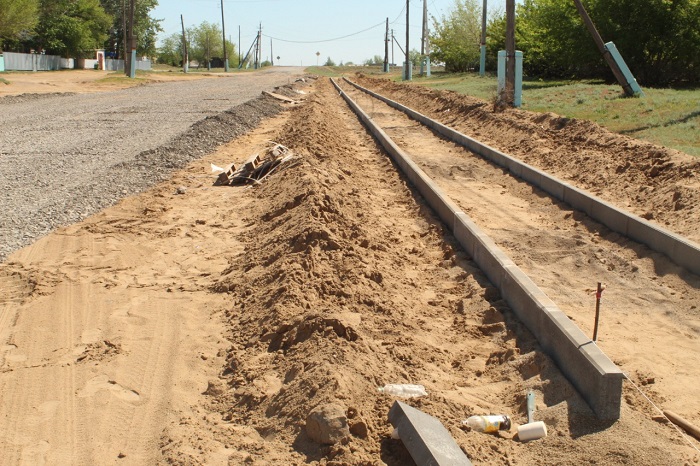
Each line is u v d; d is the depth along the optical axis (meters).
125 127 23.53
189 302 8.02
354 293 7.64
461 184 15.46
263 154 16.94
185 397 5.83
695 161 12.80
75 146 19.14
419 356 6.52
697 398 5.98
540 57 39.03
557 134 19.00
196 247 10.24
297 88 50.72
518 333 7.05
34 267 9.12
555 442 5.09
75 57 79.94
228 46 133.62
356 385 5.54
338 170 15.12
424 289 8.62
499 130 21.78
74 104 33.78
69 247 10.03
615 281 9.07
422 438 4.58
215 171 16.25
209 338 7.02
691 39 30.88
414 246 10.49
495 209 13.05
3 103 34.47
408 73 59.22
